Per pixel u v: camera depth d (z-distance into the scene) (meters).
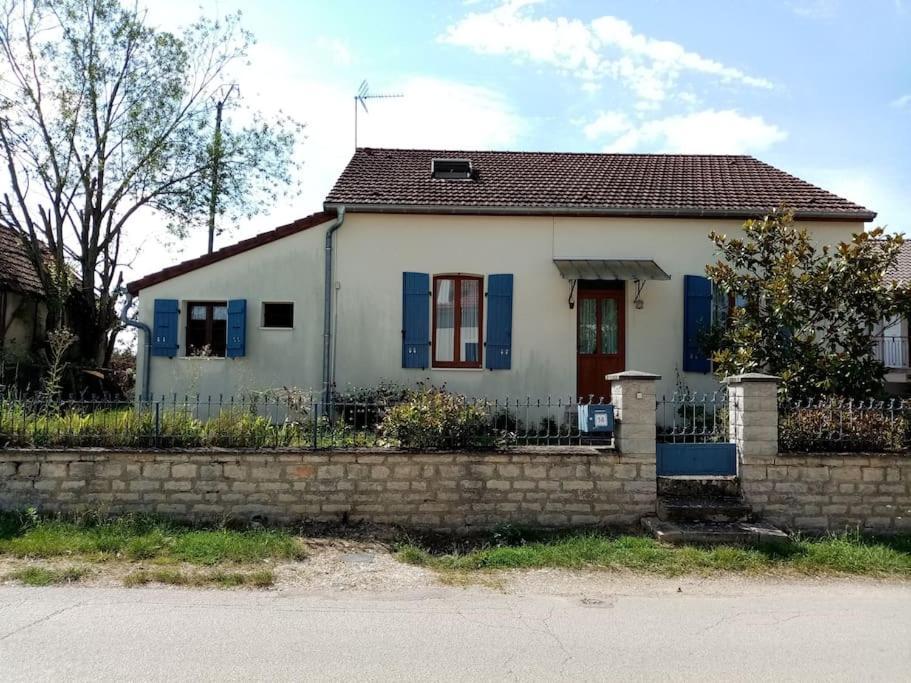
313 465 7.32
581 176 14.60
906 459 7.39
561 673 4.09
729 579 6.06
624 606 5.34
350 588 5.68
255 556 6.31
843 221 12.46
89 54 16.00
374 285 12.45
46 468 7.22
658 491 7.52
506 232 12.60
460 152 16.33
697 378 12.44
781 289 9.28
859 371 8.84
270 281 12.35
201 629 4.68
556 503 7.36
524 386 12.43
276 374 12.28
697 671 4.14
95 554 6.29
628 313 12.63
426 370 12.39
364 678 3.97
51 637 4.49
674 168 15.46
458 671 4.09
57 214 16.11
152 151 16.56
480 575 6.09
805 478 7.38
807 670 4.17
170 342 12.17
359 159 15.26
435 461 7.34
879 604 5.45
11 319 16.83
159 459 7.25
